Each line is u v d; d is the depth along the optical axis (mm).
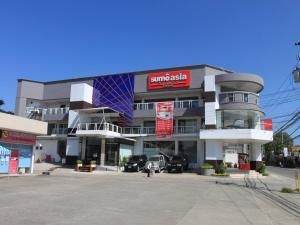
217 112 41375
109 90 48719
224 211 13070
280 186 25922
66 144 48438
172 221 10609
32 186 20156
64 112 50656
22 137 30438
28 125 30344
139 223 10117
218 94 41844
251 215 12375
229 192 20312
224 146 48188
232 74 40812
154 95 48719
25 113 52750
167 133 43969
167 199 16156
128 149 45188
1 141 28156
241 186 25000
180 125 46375
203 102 43906
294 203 16312
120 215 11414
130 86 47719
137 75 47969
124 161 41625
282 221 11414
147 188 21219
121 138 42781
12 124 28422
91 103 47594
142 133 46344
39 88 53969
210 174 36656
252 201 16422
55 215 11000
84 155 43625
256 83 41844
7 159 28906
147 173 35562
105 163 43312
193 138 43906
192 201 15719
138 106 47250
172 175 35531
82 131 41656
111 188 20578
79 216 10977
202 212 12617
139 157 40906
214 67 45469
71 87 47094
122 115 47062
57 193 17125
